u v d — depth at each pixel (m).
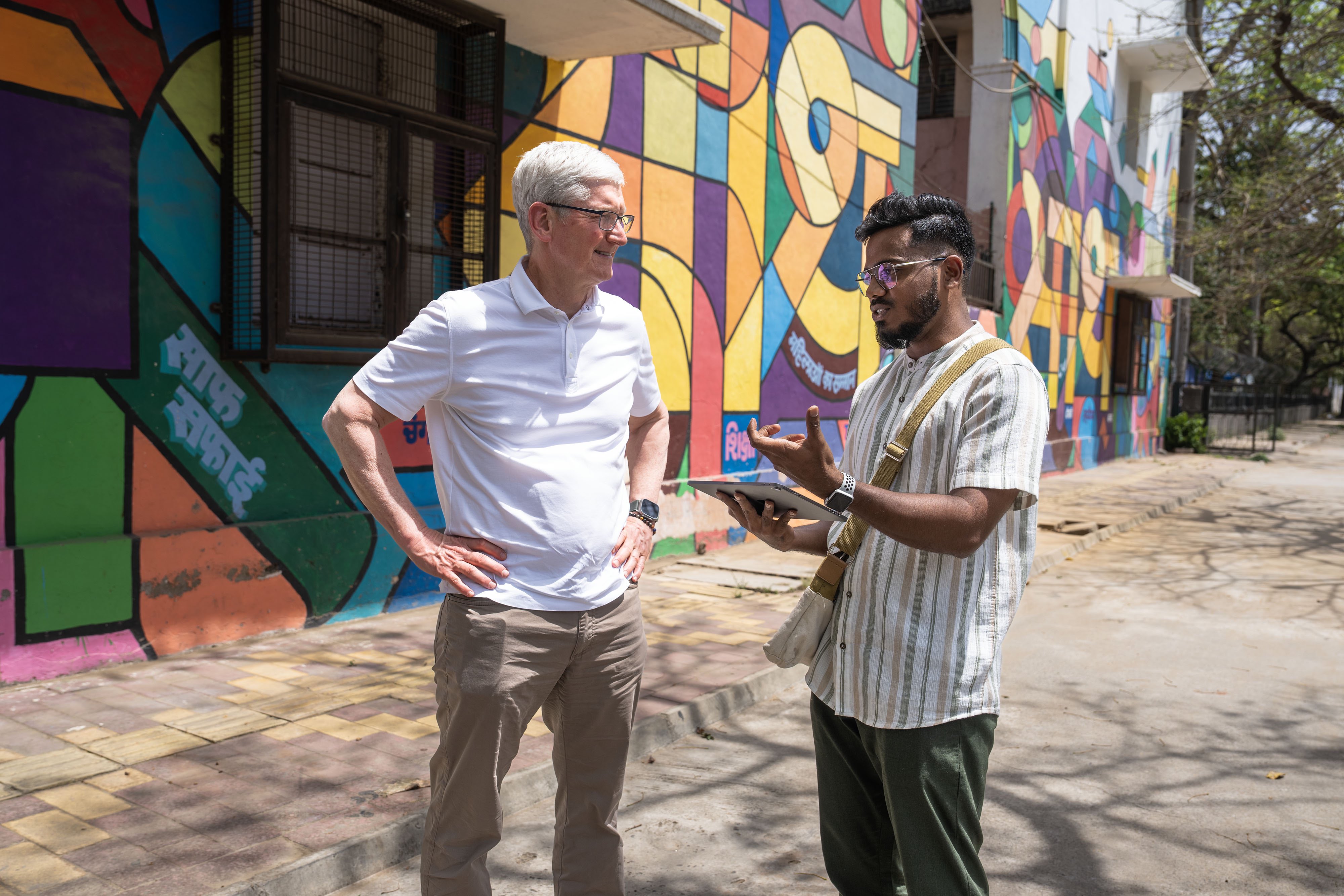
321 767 3.35
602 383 2.07
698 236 7.83
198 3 4.57
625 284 7.12
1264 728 4.38
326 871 2.70
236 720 3.79
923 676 1.83
